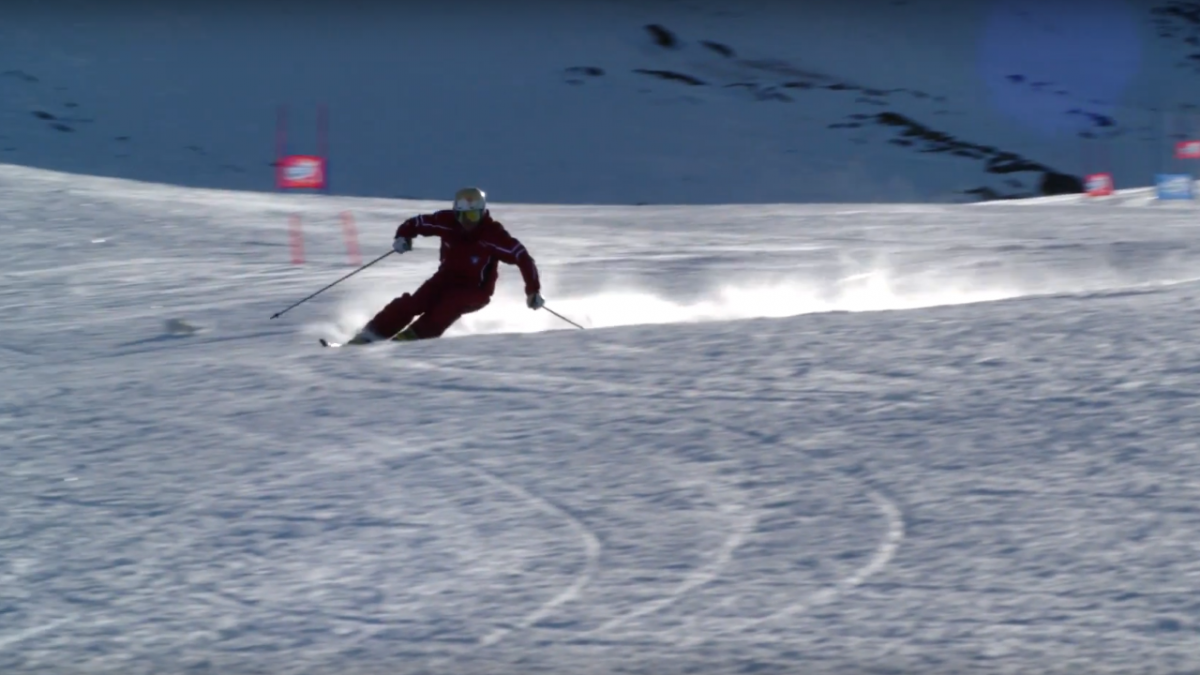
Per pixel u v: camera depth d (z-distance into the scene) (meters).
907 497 10.27
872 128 113.50
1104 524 9.47
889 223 45.88
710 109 111.75
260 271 29.75
